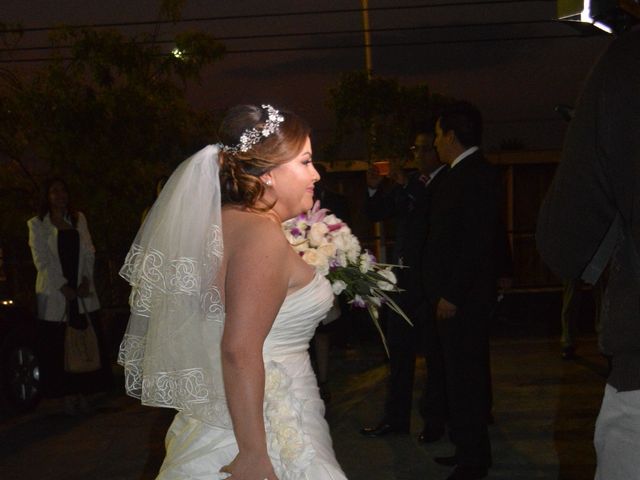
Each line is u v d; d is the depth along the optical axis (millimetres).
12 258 10664
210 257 2309
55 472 5332
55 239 6812
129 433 6230
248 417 2225
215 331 2375
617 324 1980
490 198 4418
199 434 2480
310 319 2518
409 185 5754
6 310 7422
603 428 2055
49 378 6801
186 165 2396
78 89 10914
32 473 5340
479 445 4543
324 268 2736
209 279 2326
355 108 13695
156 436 6098
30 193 10867
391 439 5582
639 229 1913
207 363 2355
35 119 10602
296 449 2387
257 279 2270
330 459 2477
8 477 5277
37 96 10570
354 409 6527
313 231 2816
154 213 2438
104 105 10602
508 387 7070
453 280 4395
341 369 8266
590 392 6797
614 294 2016
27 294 10609
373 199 6016
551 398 6621
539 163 12711
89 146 10680
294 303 2457
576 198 2021
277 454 2420
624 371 1976
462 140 4523
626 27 2160
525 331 10141
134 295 2502
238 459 2248
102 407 7180
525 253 12672
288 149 2434
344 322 9078
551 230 2096
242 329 2242
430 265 4613
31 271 10617
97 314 7020
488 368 5531
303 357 2574
